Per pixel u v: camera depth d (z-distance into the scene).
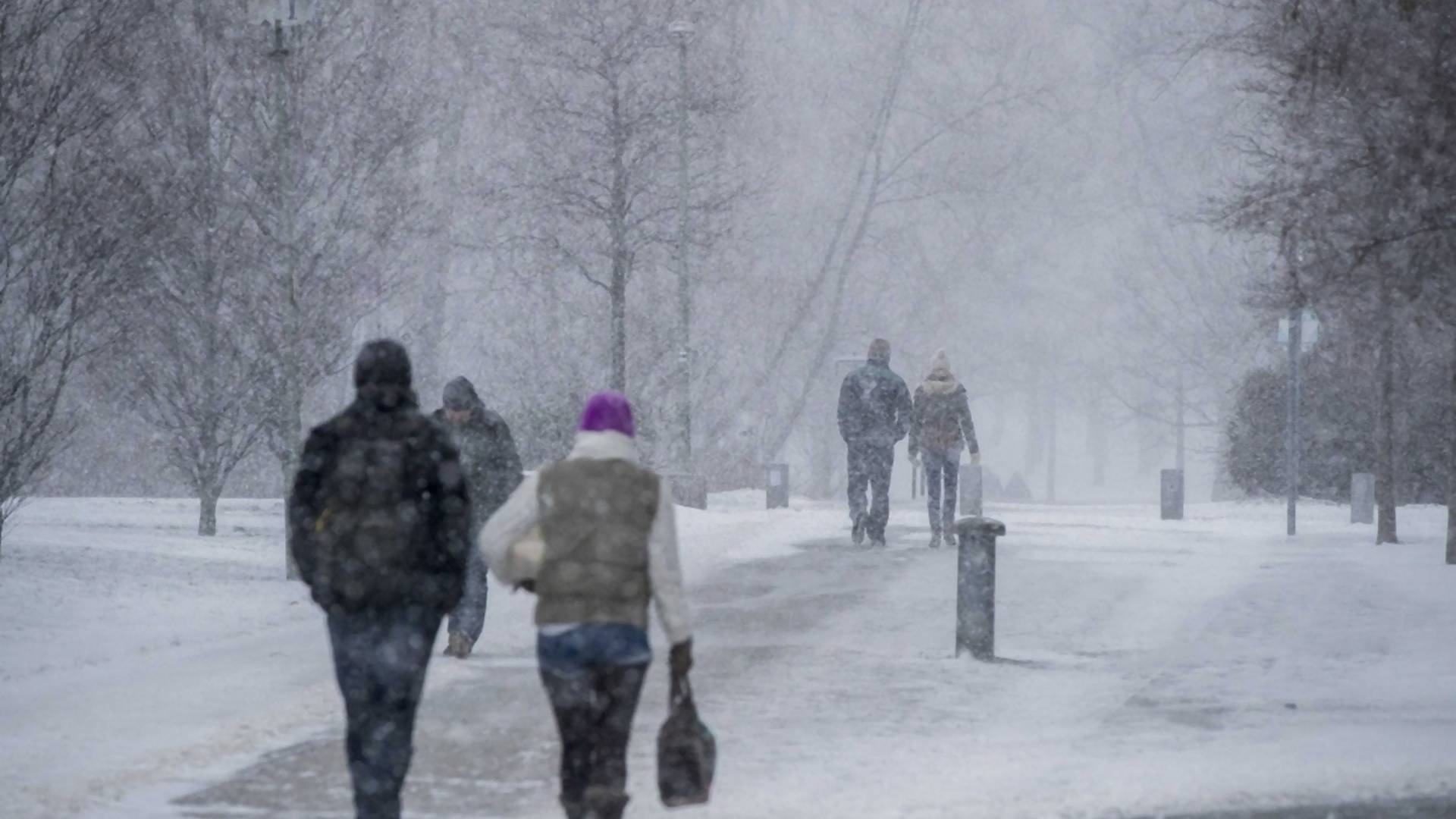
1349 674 44.47
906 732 36.66
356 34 75.31
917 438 80.50
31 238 61.25
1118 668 45.88
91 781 30.77
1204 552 78.88
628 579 24.88
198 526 88.81
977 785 30.86
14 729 35.56
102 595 54.91
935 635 51.88
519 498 25.39
